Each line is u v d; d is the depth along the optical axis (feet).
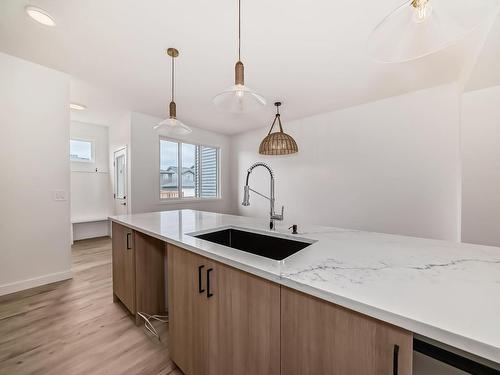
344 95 10.12
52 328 5.68
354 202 11.60
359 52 6.91
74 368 4.46
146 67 7.82
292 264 2.95
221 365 3.46
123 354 4.86
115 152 14.66
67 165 8.58
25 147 7.66
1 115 7.20
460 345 1.55
